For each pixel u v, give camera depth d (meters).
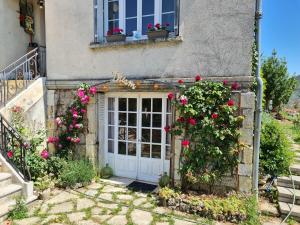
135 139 5.73
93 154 5.80
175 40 4.77
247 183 4.43
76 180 5.24
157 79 5.02
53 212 4.16
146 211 4.25
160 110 5.41
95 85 5.58
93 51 5.65
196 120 4.66
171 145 5.02
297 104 23.19
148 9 5.25
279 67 15.45
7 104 5.38
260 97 4.43
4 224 3.73
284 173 5.06
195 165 4.69
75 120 5.82
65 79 6.01
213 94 4.47
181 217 4.05
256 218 3.88
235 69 4.44
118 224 3.80
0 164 4.68
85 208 4.32
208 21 4.55
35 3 8.03
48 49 6.18
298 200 4.28
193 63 4.72
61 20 5.96
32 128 5.85
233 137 4.44
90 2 5.59
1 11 7.16
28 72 7.03
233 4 4.36
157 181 5.53
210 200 4.25
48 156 5.68
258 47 4.39
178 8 4.75
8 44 7.38
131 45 5.22
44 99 6.19
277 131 5.12
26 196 4.43
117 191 5.09
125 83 5.15
